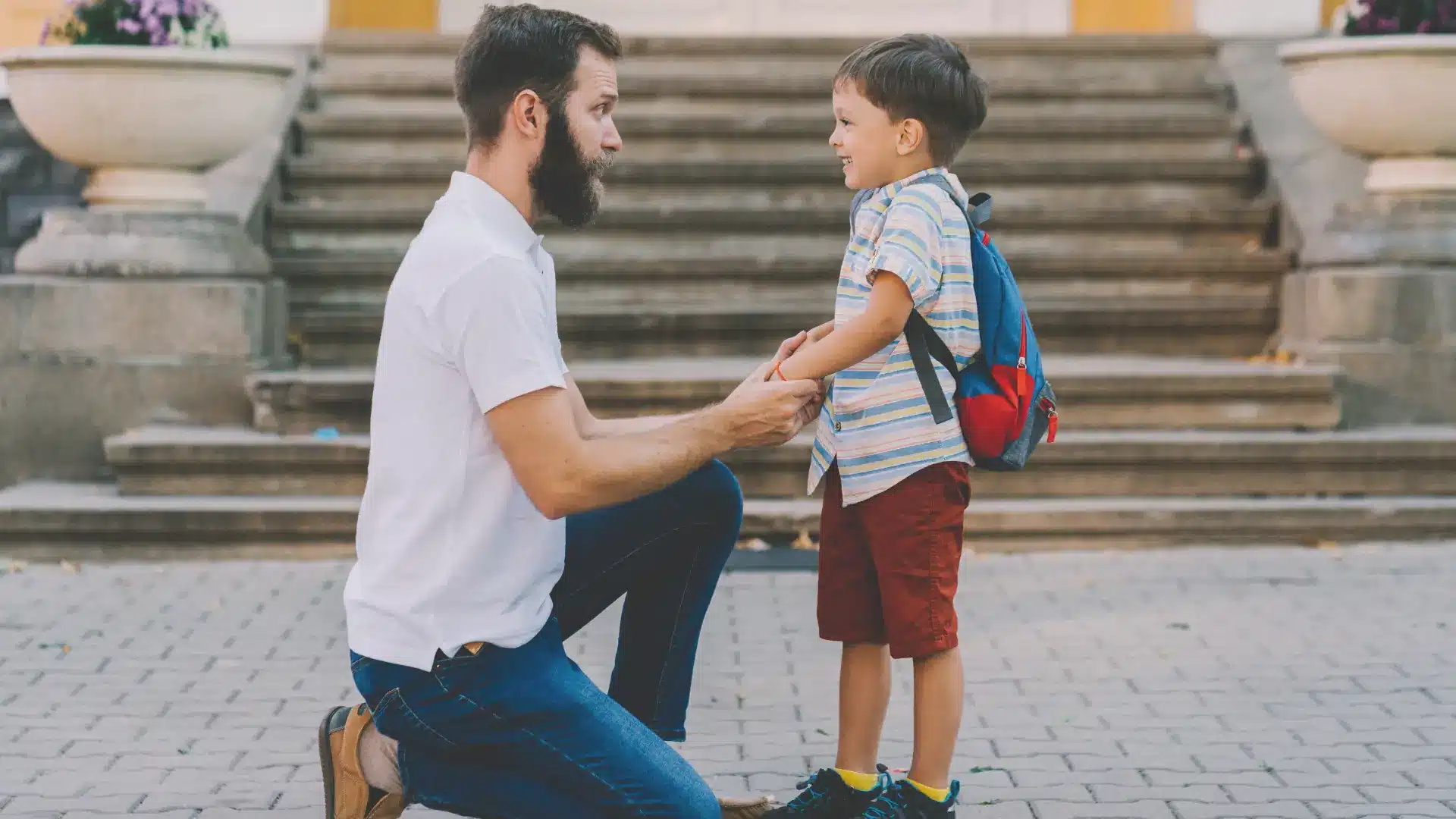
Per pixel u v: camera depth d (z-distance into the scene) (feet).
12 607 19.77
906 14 38.86
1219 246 30.68
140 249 25.12
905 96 11.89
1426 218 26.22
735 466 23.30
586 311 27.96
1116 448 23.58
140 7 25.17
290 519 22.44
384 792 10.89
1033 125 32.42
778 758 14.52
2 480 24.97
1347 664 17.28
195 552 22.47
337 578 21.45
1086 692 16.37
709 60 34.53
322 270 29.12
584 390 24.09
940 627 11.92
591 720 10.41
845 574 12.37
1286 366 25.75
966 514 22.65
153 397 25.03
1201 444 23.59
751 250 30.58
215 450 23.31
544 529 10.58
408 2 36.91
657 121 32.04
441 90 33.24
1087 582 20.90
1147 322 28.63
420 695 10.36
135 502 22.77
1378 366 25.54
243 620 19.26
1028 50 35.04
